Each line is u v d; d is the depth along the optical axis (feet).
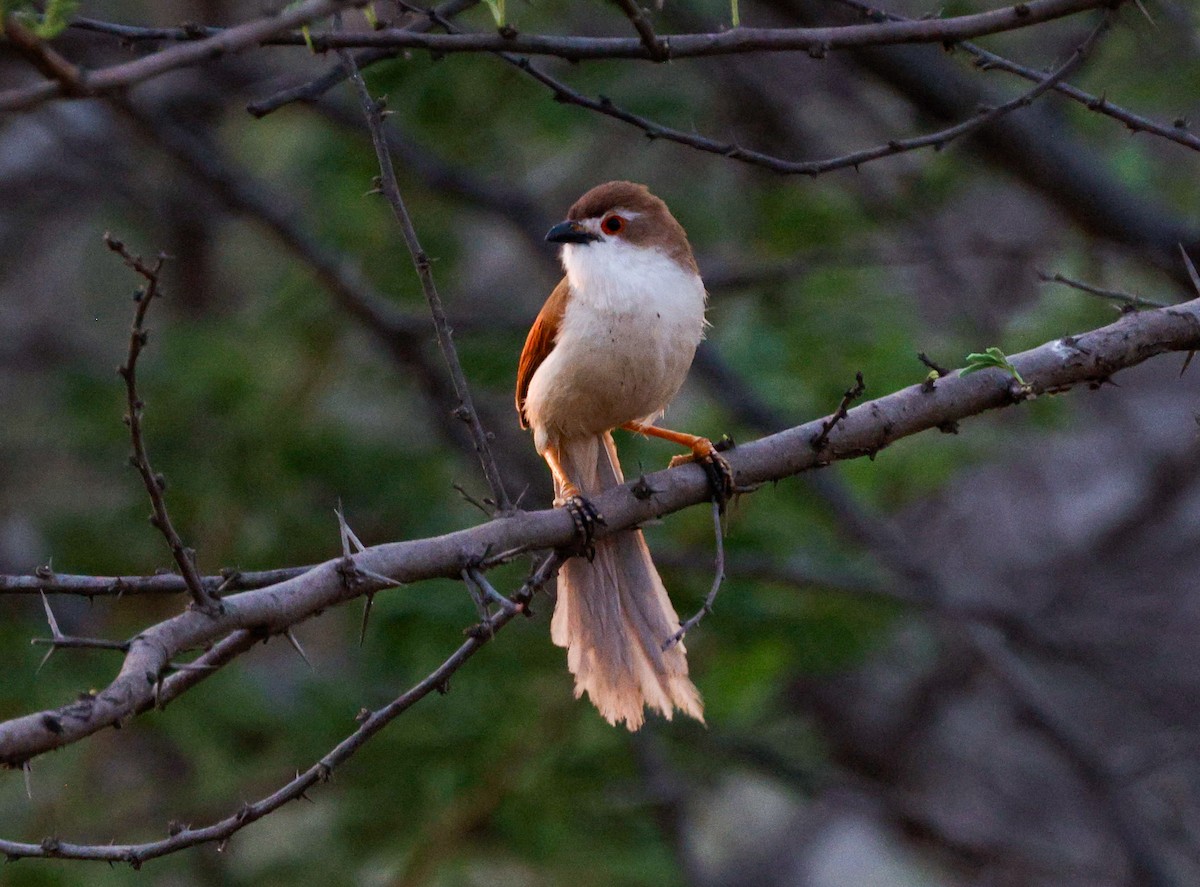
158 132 46.32
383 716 19.60
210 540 44.57
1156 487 65.62
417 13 23.98
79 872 38.65
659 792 43.50
